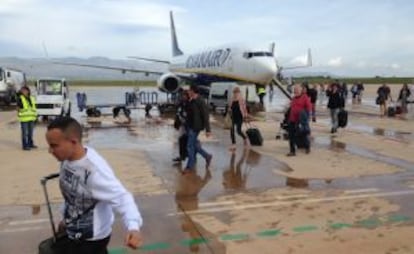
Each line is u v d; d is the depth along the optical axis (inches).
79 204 122.7
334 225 261.6
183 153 445.1
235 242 236.4
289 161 453.4
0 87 1277.1
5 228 259.9
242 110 523.2
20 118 524.4
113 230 249.8
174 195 327.6
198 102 399.5
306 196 323.3
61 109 871.1
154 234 248.4
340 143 573.3
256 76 1002.1
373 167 422.3
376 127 751.1
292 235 246.1
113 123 834.2
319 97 1739.7
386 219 271.9
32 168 420.8
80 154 120.4
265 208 295.4
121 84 4891.7
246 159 464.8
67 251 126.9
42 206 301.1
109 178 120.3
